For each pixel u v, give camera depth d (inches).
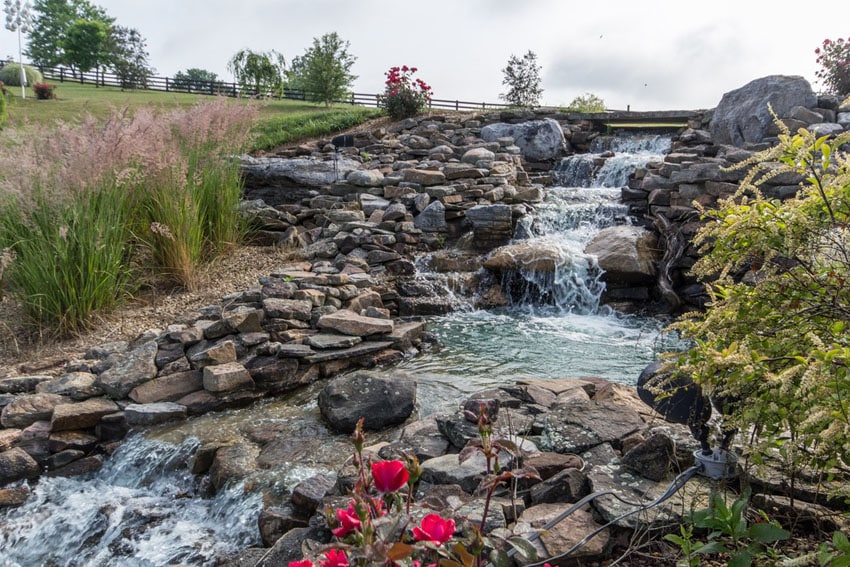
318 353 222.5
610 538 95.2
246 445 171.2
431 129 550.3
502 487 112.2
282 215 361.7
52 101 852.6
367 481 58.6
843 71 567.2
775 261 98.0
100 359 215.6
